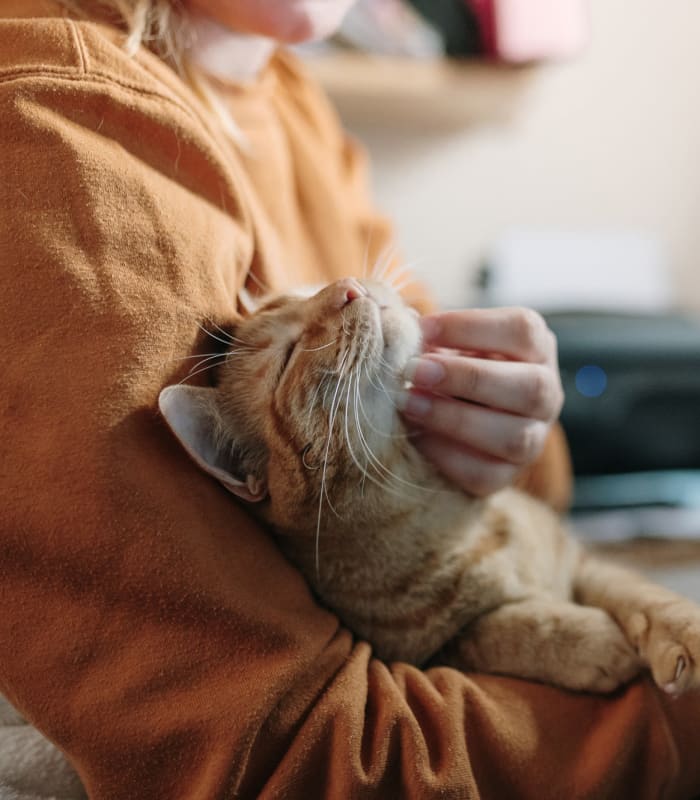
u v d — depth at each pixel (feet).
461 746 2.33
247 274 3.36
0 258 2.32
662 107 9.32
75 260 2.35
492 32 7.48
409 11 7.48
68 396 2.27
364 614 3.20
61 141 2.41
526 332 3.19
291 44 3.71
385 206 9.26
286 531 3.26
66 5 2.97
